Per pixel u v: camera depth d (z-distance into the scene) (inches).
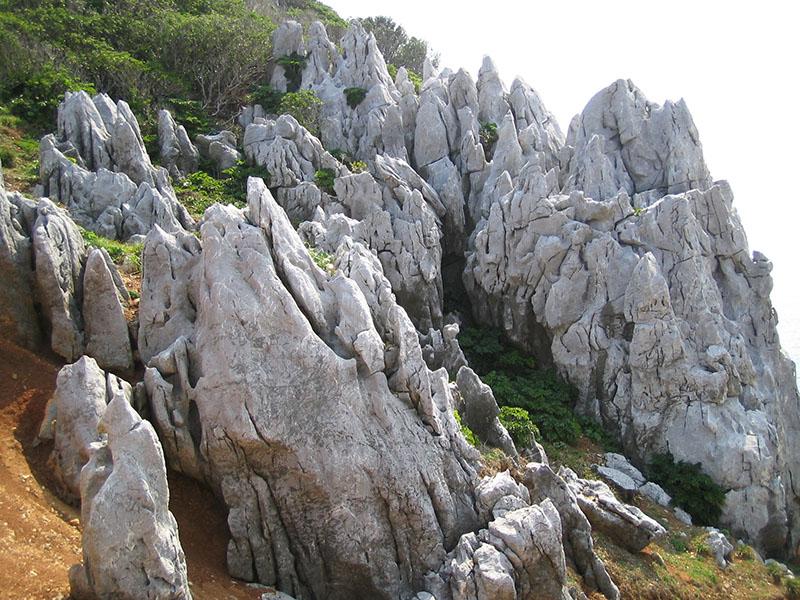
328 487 596.1
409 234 1218.0
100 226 1048.2
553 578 636.1
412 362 666.8
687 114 1339.8
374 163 1364.4
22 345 690.8
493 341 1255.5
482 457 789.9
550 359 1221.1
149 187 1106.7
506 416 994.7
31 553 497.7
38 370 669.3
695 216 1200.8
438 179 1459.2
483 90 1665.8
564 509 766.5
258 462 599.2
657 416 1093.1
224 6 2142.0
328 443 597.9
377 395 633.6
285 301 607.5
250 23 1934.1
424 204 1261.1
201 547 595.2
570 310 1163.3
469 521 666.8
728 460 1039.0
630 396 1119.0
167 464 629.0
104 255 782.5
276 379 595.5
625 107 1375.5
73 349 702.5
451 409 724.0
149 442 488.1
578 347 1159.0
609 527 864.9
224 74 1785.2
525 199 1216.8
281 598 577.6
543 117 1653.5
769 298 1217.4
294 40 1855.3
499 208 1245.7
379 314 692.1
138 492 471.5
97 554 460.1
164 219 1082.7
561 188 1381.6
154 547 471.5
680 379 1080.2
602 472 1029.2
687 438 1070.4
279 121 1469.0
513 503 672.4
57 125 1291.8
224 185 1409.9
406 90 1804.9
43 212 750.5
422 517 629.6
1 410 619.5
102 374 610.5
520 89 1651.1
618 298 1136.2
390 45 2618.1
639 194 1299.2
